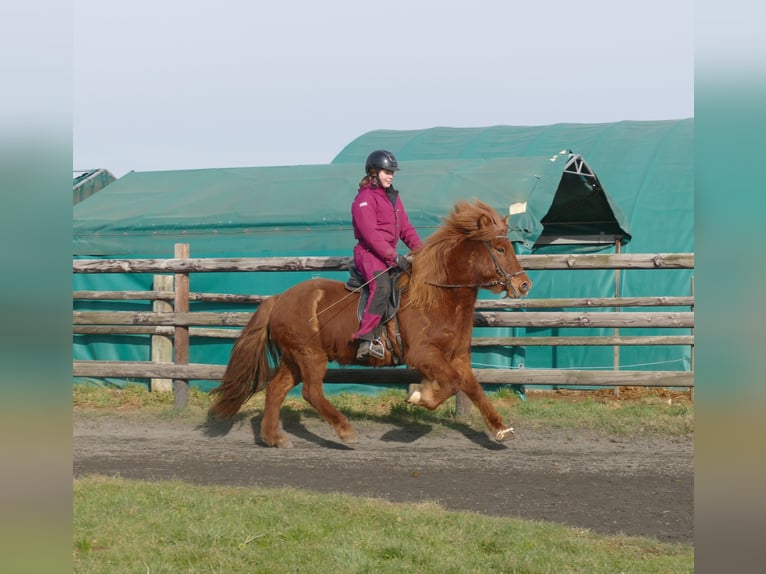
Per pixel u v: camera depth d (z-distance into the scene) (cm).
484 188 1161
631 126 1647
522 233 1130
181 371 1037
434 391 775
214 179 1435
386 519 534
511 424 927
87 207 1377
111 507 549
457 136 1816
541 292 1264
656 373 940
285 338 835
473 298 796
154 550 460
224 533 489
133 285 1245
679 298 959
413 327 789
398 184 1244
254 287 1209
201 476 714
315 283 846
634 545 504
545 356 1245
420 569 440
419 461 782
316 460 789
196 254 1255
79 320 1086
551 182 1163
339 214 1192
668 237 1281
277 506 560
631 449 837
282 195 1288
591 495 651
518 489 670
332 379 992
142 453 825
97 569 425
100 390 1145
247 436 918
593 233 1306
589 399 1091
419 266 794
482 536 504
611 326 945
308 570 432
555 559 459
